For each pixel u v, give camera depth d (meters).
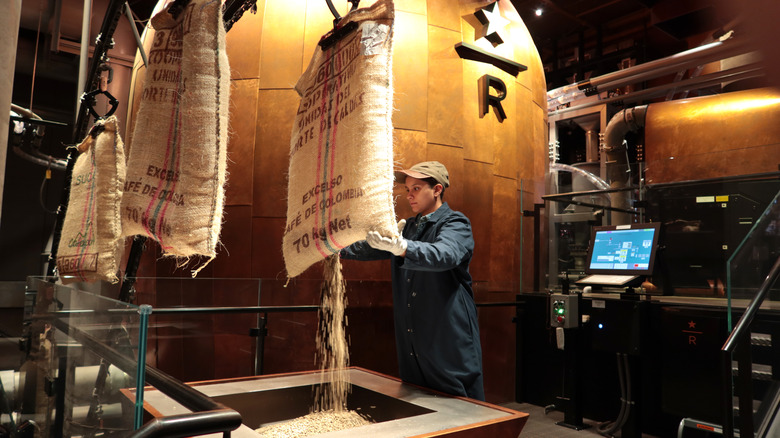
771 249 2.61
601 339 3.63
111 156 2.15
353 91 1.45
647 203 4.06
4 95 1.22
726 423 2.09
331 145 1.50
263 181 3.75
